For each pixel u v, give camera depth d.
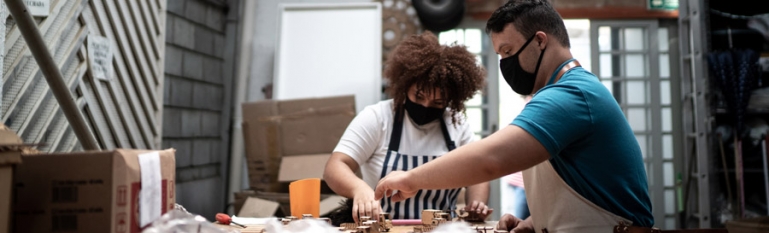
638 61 5.28
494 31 1.66
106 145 3.01
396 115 2.30
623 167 1.48
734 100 4.21
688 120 4.67
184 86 4.37
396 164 2.23
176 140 4.24
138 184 1.07
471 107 5.14
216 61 4.91
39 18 2.43
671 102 5.27
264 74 4.89
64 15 2.60
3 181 0.97
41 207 1.02
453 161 1.41
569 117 1.40
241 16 5.02
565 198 1.52
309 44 4.56
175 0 4.22
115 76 3.10
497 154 1.37
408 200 2.21
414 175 1.48
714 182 4.23
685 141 4.72
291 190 1.86
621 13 5.13
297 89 4.48
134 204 1.06
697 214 4.57
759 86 4.20
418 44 2.27
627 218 1.49
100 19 2.91
